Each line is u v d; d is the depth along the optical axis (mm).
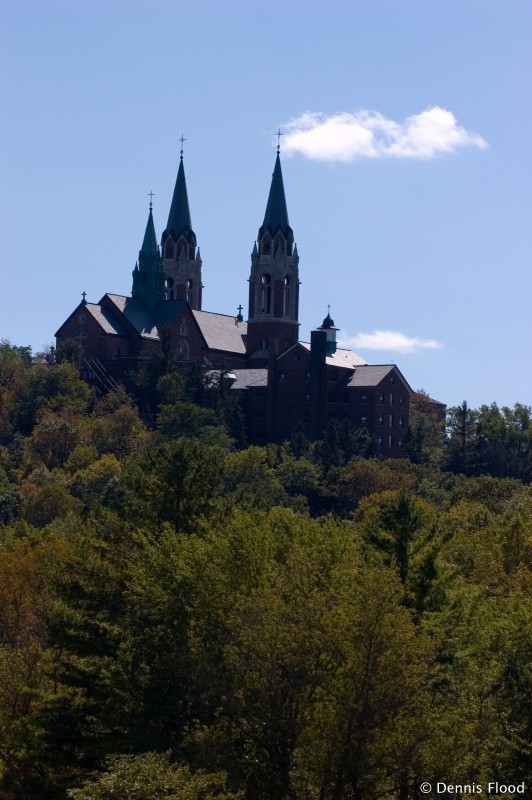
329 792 56781
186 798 46938
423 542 72250
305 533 74312
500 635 67562
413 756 55344
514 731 62188
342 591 60531
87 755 65500
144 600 65500
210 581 62875
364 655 55781
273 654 56750
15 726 68562
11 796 65438
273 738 56906
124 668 63656
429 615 68000
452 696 63094
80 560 73438
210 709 59562
